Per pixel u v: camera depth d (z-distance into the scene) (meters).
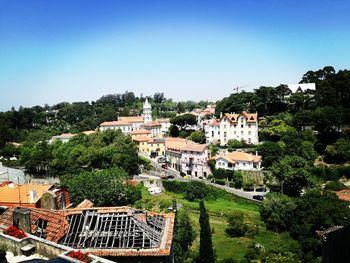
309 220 70.62
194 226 71.25
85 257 19.02
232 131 140.00
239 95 165.62
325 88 136.62
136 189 93.19
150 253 28.66
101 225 31.78
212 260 48.53
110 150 127.50
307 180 92.38
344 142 109.81
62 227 31.41
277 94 153.62
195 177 124.31
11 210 32.47
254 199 96.31
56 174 127.75
